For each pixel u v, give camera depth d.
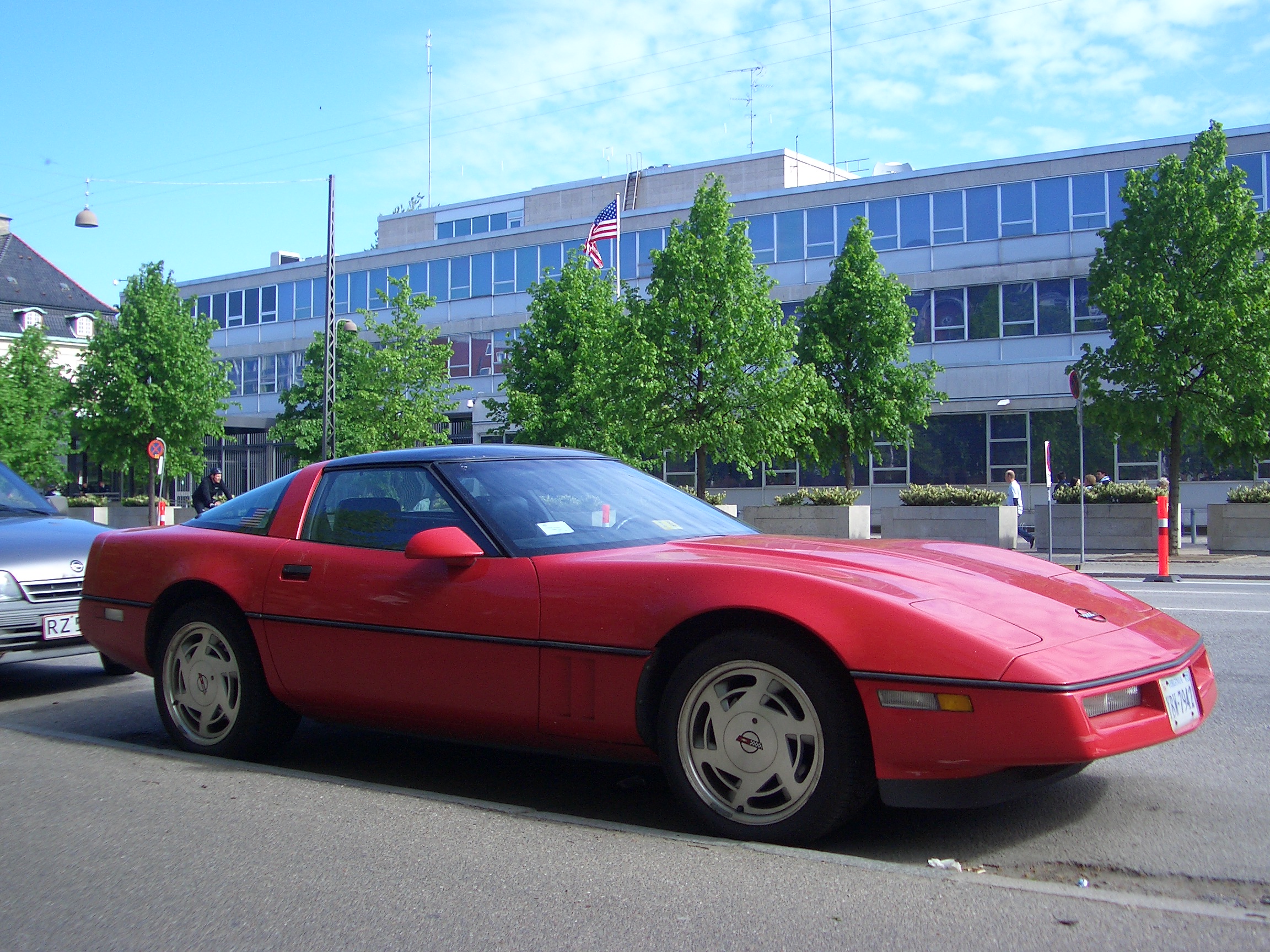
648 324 23.75
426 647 4.03
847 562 3.70
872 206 37.16
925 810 3.91
